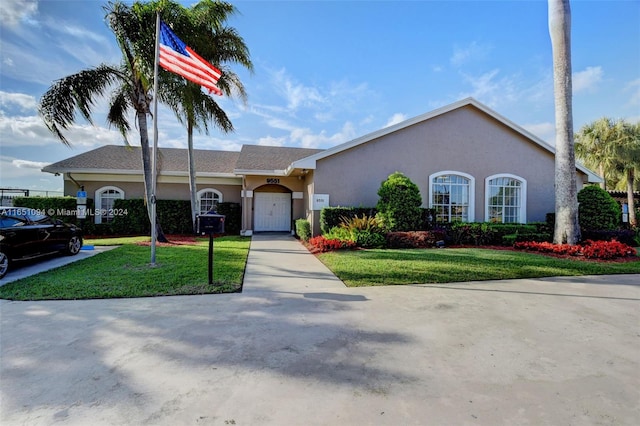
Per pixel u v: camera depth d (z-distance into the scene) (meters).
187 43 11.18
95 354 3.24
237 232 16.77
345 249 10.16
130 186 16.86
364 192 12.90
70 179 16.22
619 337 3.78
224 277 6.42
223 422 2.22
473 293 5.63
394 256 9.00
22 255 7.25
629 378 2.87
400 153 13.23
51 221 8.81
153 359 3.14
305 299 5.20
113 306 4.77
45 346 3.41
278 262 8.41
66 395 2.53
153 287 5.71
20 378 2.78
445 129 13.70
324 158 12.62
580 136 21.98
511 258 8.76
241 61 14.10
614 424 2.24
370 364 3.08
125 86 11.80
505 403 2.47
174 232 15.92
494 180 14.27
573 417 2.31
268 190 17.83
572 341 3.66
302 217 16.33
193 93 12.44
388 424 2.21
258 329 3.93
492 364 3.10
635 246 11.45
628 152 19.16
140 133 11.68
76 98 10.07
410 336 3.76
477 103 13.77
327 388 2.66
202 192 17.56
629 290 5.87
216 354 3.26
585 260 8.60
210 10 12.54
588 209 12.37
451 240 11.64
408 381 2.77
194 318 4.29
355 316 4.42
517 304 5.02
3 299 5.06
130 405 2.41
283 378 2.81
